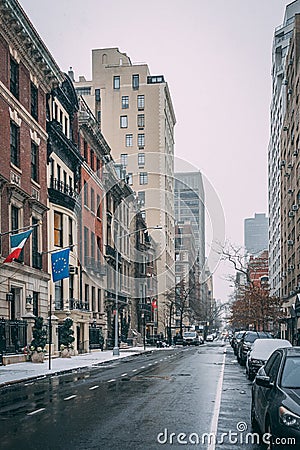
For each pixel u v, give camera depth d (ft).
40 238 118.93
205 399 49.98
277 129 299.99
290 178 216.74
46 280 121.90
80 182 151.33
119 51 307.17
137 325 211.20
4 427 36.42
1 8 96.94
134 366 98.94
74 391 57.57
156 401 48.52
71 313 132.87
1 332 98.48
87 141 164.25
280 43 312.91
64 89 140.46
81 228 142.61
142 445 30.45
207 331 395.34
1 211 99.45
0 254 96.48
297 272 191.72
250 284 228.02
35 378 75.51
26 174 112.06
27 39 108.88
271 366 32.27
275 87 315.37
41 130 121.39
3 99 100.48
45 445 30.63
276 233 304.09
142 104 292.61
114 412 42.16
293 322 202.59
